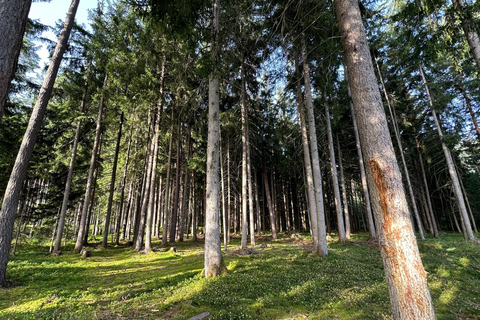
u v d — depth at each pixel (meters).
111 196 17.53
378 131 3.50
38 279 8.13
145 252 13.43
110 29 14.46
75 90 15.04
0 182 13.67
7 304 5.55
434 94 16.19
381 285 6.07
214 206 7.51
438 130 16.38
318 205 10.72
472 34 6.98
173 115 15.36
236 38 7.64
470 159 22.97
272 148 20.66
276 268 8.05
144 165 19.80
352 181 26.19
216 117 8.06
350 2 4.29
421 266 2.97
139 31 11.40
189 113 13.90
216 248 7.27
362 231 27.89
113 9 14.88
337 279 6.75
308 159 12.11
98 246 17.89
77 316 4.52
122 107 13.21
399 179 3.30
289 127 15.36
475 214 25.59
